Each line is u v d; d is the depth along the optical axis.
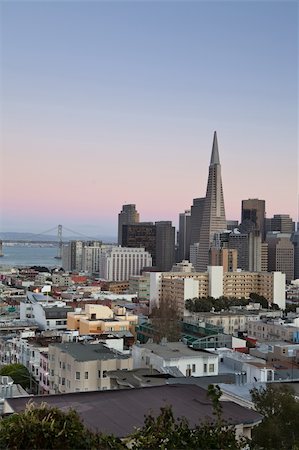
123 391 44.94
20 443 21.27
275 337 152.25
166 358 77.88
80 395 43.66
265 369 70.88
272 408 39.91
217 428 24.80
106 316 146.25
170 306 192.00
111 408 39.75
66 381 83.69
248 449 32.69
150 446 22.95
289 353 108.31
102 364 80.75
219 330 145.12
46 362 93.94
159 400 42.16
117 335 124.62
